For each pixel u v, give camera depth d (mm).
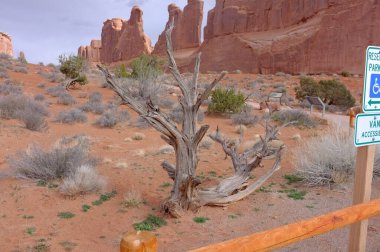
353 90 43469
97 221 5949
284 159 10719
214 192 6801
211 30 91750
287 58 67438
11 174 8008
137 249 1500
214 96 20531
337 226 2477
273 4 79875
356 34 59188
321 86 30922
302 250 4945
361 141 3242
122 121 17328
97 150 11555
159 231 5656
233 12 85812
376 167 8461
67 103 21094
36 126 13789
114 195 7203
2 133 12469
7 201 6574
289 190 7797
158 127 6105
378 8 57688
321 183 8047
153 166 9633
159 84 25781
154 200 7047
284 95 29406
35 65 44344
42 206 6457
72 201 6734
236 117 18031
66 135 13641
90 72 39406
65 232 5500
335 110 28469
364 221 3379
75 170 7793
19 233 5387
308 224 2266
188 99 6316
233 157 7656
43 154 8359
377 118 3361
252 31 82375
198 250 1705
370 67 3254
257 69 72812
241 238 1901
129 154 11125
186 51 111375
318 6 68812
